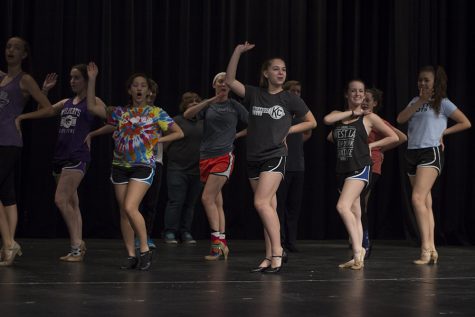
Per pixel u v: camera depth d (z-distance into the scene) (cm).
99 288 419
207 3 920
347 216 559
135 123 522
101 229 884
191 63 927
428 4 970
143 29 908
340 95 967
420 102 625
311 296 402
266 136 511
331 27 969
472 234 970
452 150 966
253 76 939
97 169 883
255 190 526
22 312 336
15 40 550
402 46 960
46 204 867
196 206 907
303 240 935
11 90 546
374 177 692
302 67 952
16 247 542
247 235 925
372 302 384
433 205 954
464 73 974
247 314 340
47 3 874
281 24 945
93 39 893
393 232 974
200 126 852
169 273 504
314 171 952
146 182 518
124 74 898
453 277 511
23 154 873
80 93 595
